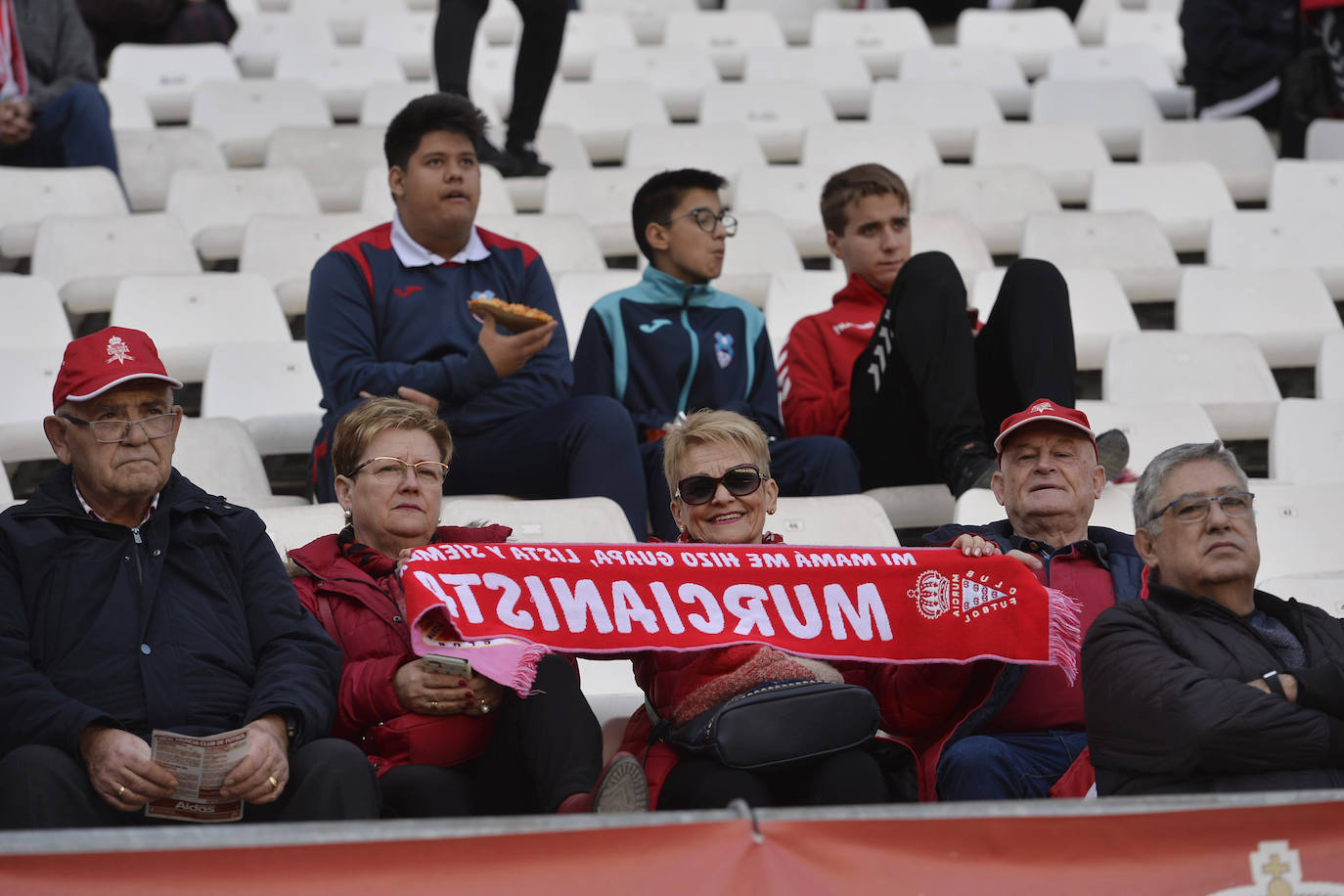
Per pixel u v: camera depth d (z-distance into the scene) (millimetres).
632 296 19109
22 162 27281
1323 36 31844
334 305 17391
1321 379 21516
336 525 14766
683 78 36031
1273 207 28609
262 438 19656
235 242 25641
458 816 11617
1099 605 13469
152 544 11773
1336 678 11469
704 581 12656
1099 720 11898
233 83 32000
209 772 10352
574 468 16562
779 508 15977
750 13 39344
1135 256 26016
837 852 9156
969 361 17062
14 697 10844
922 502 17859
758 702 11711
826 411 19250
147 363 11797
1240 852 9594
